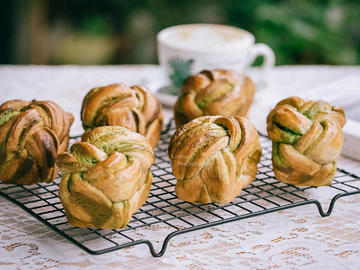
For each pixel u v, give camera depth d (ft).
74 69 3.43
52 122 2.21
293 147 2.19
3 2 5.19
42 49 5.55
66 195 1.98
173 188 2.27
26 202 2.15
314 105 2.24
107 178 1.94
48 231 2.06
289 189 2.29
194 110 2.43
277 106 2.30
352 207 2.21
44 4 5.43
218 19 5.32
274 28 4.58
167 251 1.98
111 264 1.93
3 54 5.42
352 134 2.50
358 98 2.80
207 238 2.04
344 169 2.45
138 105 2.36
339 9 4.60
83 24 5.65
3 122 2.21
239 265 1.93
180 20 5.46
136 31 5.57
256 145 2.17
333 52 4.61
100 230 2.06
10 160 2.18
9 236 2.03
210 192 2.10
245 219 2.13
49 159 2.18
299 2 4.67
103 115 2.33
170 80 3.02
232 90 2.44
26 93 3.06
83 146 1.99
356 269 1.92
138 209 2.07
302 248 2.00
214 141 2.09
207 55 2.90
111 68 3.46
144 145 2.05
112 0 5.54
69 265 1.92
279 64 4.63
